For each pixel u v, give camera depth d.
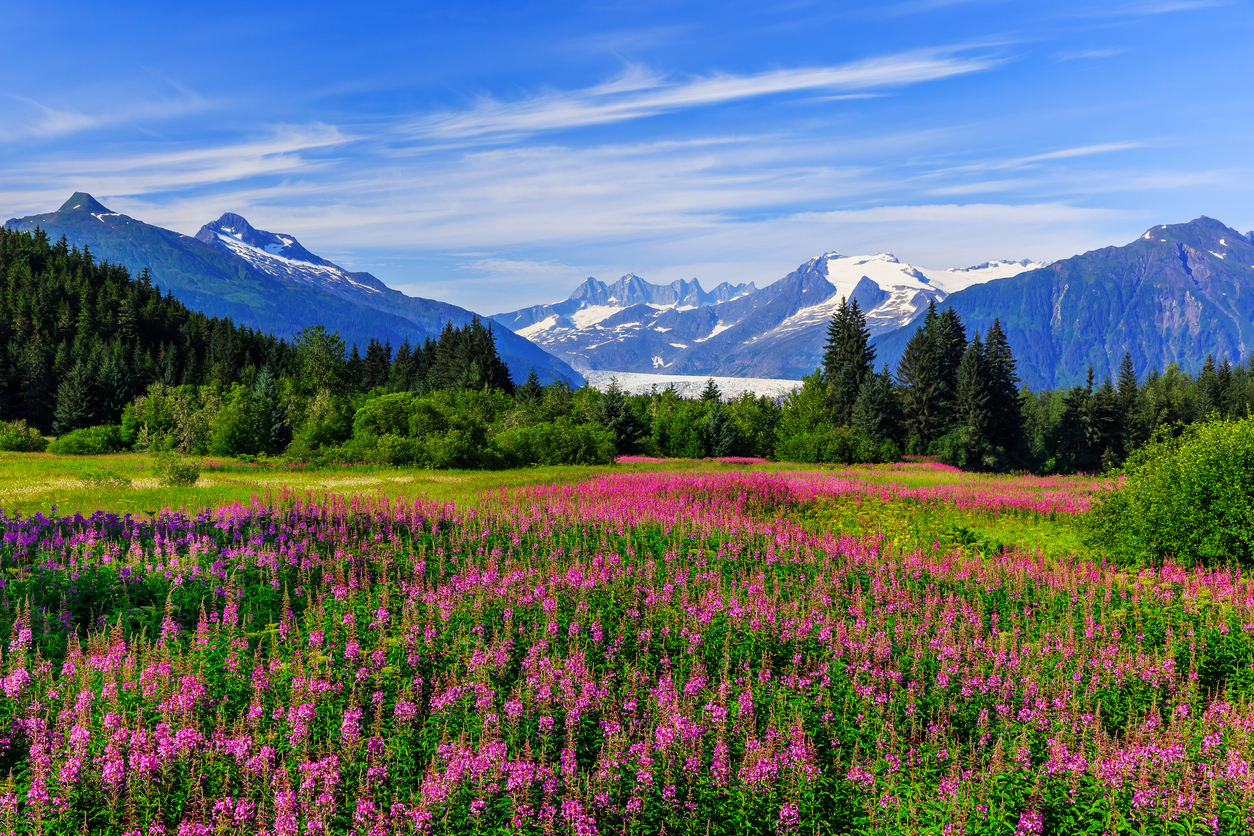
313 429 60.41
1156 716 9.39
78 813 7.06
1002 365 91.81
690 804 7.57
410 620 11.52
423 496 29.30
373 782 7.60
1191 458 18.56
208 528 18.22
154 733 7.83
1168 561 17.78
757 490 30.97
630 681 10.13
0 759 7.93
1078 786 7.90
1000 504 30.00
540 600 12.90
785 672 10.93
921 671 10.76
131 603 13.09
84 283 180.50
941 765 8.64
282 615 12.09
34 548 15.56
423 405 58.53
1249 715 9.45
